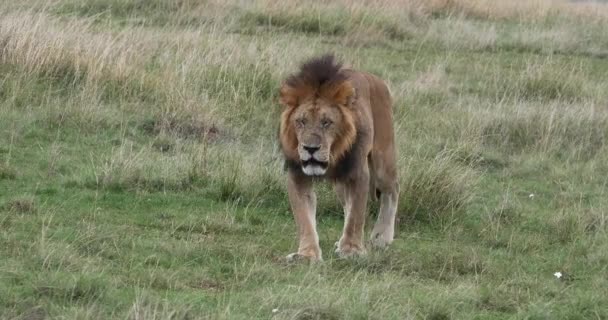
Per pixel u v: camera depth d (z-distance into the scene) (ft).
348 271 34.42
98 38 59.41
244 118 54.70
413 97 62.03
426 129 56.59
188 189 43.45
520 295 33.45
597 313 32.07
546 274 36.88
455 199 44.16
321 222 42.11
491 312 32.09
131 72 55.57
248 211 41.81
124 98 53.93
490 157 53.72
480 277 35.50
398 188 40.27
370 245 38.14
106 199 40.98
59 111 50.42
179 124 51.39
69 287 29.55
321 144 34.32
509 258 38.73
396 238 40.75
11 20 58.13
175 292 30.94
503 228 42.60
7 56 55.26
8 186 41.32
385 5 88.07
